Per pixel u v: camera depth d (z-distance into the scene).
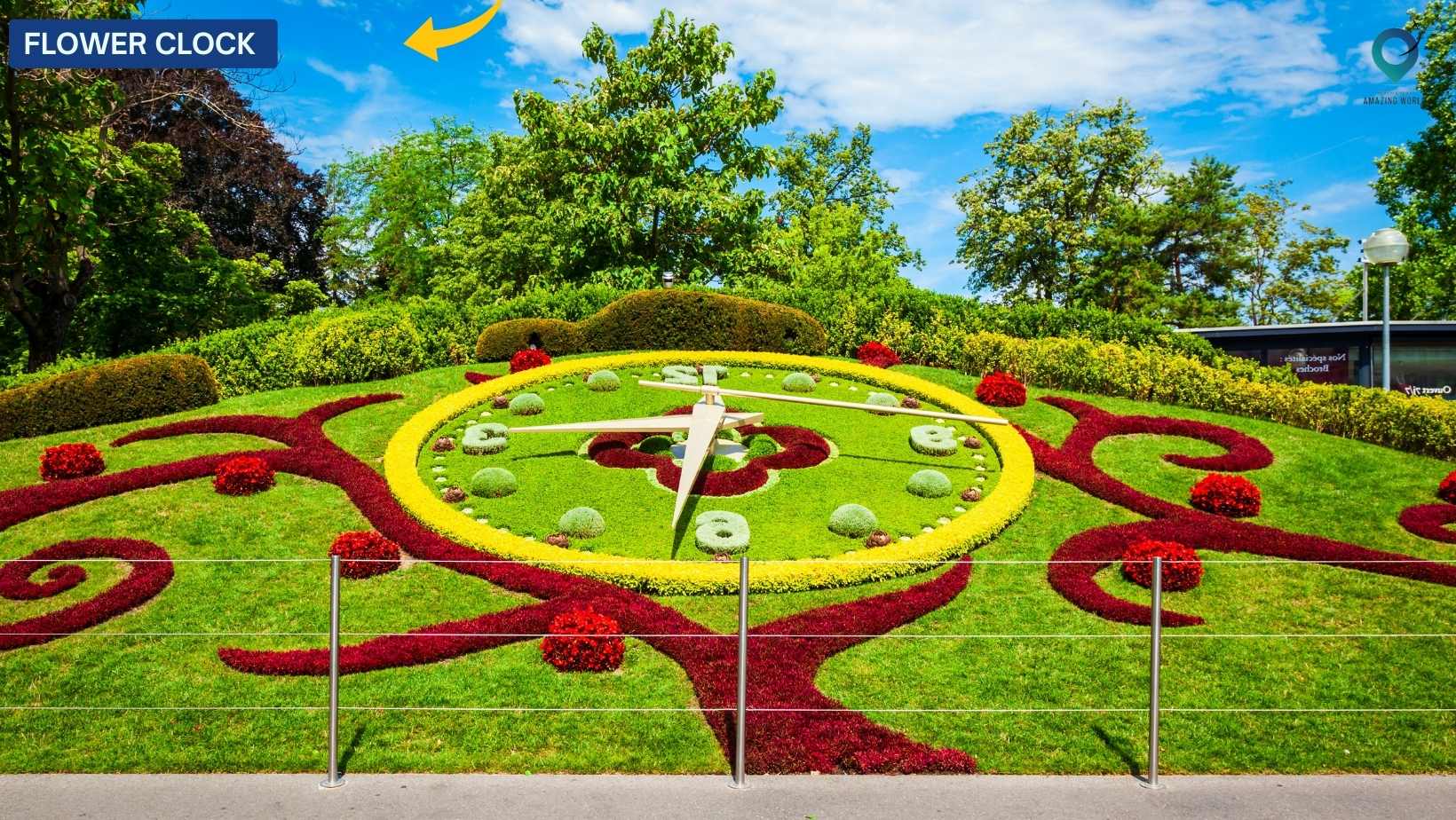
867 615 13.70
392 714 11.46
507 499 17.39
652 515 16.78
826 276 40.72
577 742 10.94
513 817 9.09
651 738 11.03
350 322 25.19
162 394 21.73
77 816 9.15
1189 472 19.44
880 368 25.20
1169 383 23.72
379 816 9.12
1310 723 11.65
